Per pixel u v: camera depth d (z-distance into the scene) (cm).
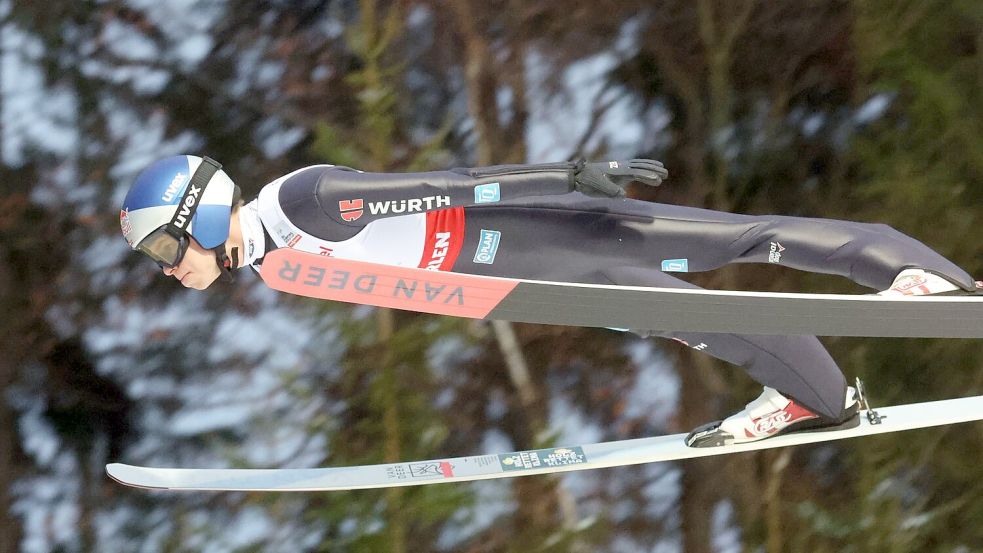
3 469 2319
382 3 2423
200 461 2380
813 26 2562
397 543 1980
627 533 2569
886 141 2409
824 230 1025
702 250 1023
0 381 2339
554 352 2598
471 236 1005
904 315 962
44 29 2402
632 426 2592
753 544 2527
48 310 2384
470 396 2544
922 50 2361
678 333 1060
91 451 2389
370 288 924
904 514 2456
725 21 2441
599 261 1029
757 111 2595
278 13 2517
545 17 2525
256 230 963
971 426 2455
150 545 2323
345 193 919
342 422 2223
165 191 941
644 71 2592
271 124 2512
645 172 954
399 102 2433
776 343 1049
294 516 2295
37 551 2309
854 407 1106
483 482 2398
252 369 2372
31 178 2386
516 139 2548
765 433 1122
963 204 2362
